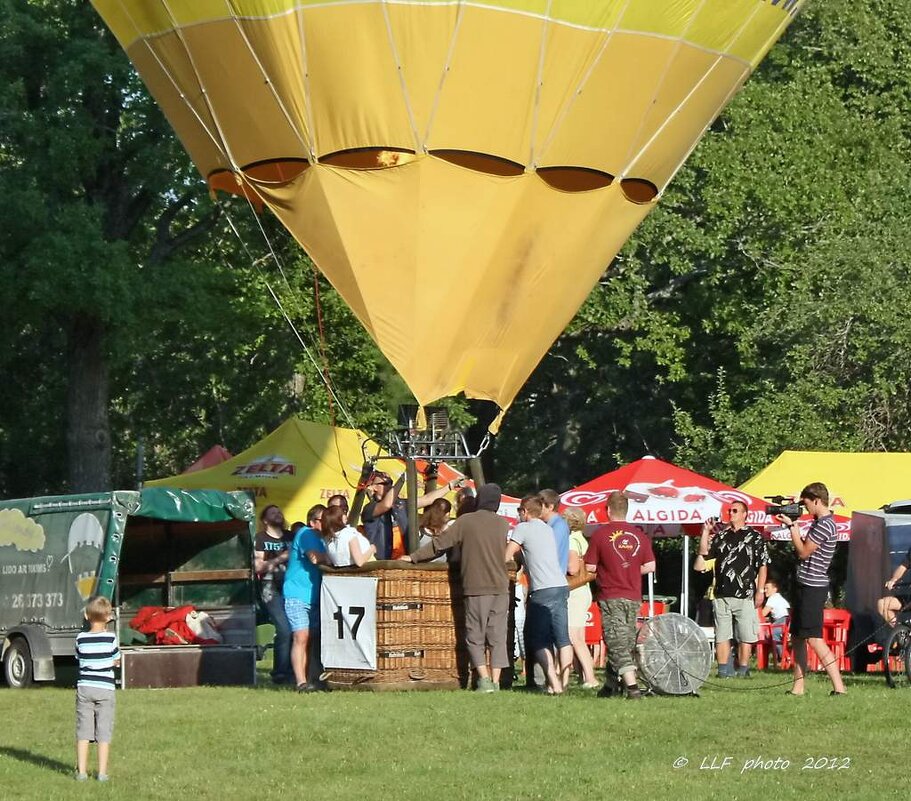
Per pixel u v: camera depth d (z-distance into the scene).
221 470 73.38
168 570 54.69
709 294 107.88
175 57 48.28
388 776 30.16
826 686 45.66
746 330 102.44
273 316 98.75
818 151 103.31
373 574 44.12
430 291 46.88
